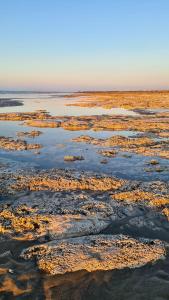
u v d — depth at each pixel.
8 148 23.72
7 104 74.25
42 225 11.30
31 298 7.98
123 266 9.09
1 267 9.16
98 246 9.93
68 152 22.67
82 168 18.69
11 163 19.25
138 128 33.19
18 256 9.69
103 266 9.06
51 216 11.84
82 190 14.81
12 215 11.95
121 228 11.32
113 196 13.88
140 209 12.73
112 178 15.98
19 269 9.08
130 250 9.74
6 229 11.07
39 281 8.60
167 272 8.91
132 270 8.97
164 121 37.38
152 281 8.57
